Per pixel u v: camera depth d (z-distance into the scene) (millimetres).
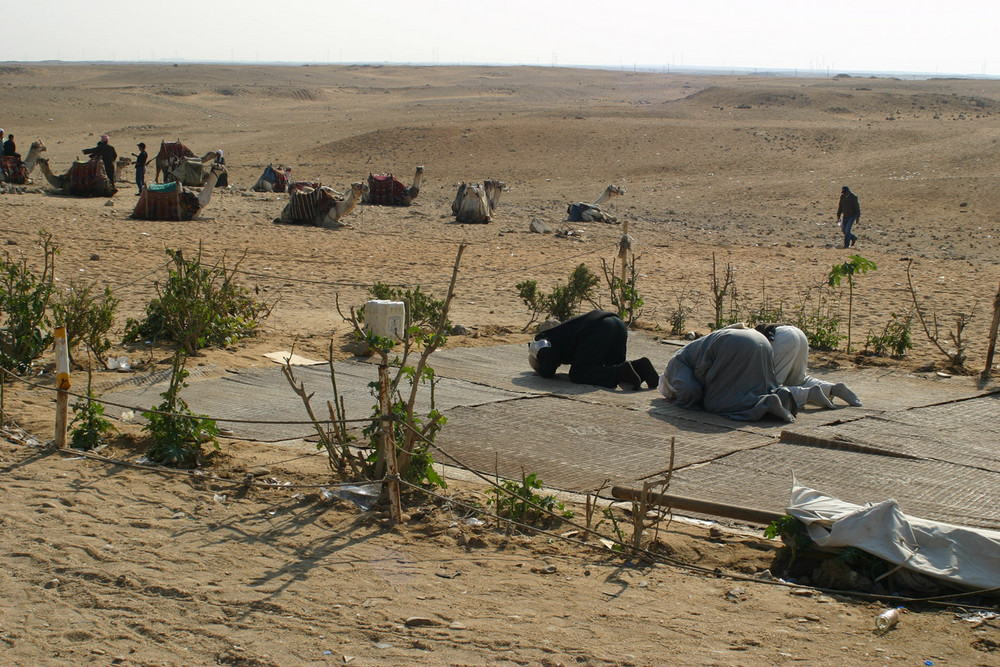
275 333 12305
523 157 43469
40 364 9875
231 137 52562
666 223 28672
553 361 10539
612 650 4480
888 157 41000
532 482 6414
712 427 8898
